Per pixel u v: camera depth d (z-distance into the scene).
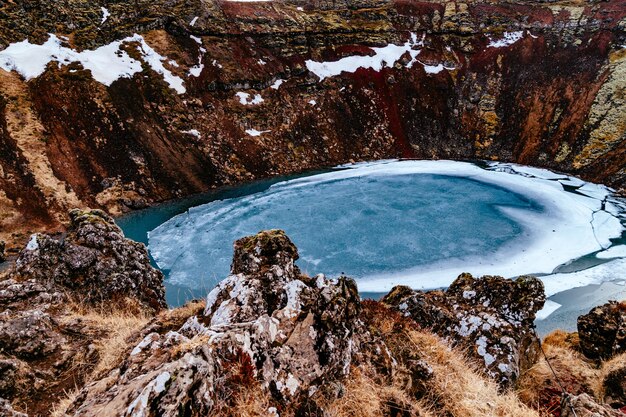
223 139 56.91
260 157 58.00
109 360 6.65
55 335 7.66
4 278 10.32
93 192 43.25
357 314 6.25
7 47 50.09
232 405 3.96
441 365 6.68
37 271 10.45
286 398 4.37
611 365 9.49
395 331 7.48
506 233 38.88
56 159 43.34
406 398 5.41
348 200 48.12
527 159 61.94
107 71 53.91
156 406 3.33
